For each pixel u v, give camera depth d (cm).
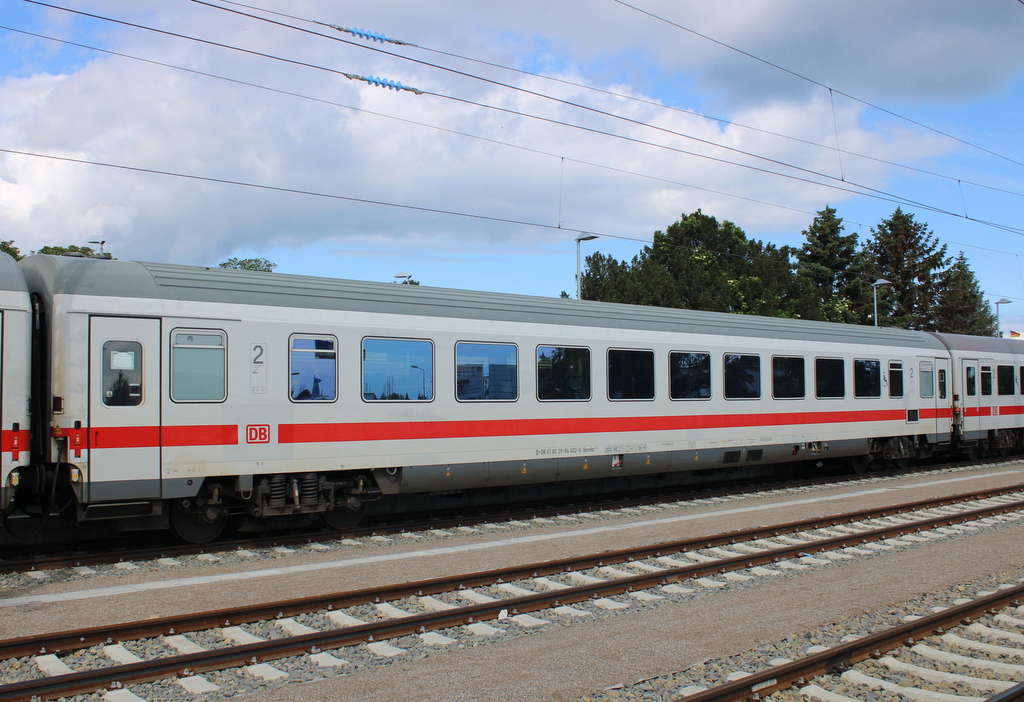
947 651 644
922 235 5950
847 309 5062
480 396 1216
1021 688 516
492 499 1370
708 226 5188
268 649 590
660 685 555
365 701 523
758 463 1591
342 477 1117
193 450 973
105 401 925
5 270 897
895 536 1115
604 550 1012
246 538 1085
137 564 912
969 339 2148
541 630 678
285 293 1071
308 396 1060
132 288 960
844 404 1738
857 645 607
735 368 1546
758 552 948
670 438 1435
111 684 532
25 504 959
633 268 4234
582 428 1321
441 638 645
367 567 907
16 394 883
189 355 979
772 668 553
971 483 1723
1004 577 887
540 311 1317
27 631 659
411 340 1153
